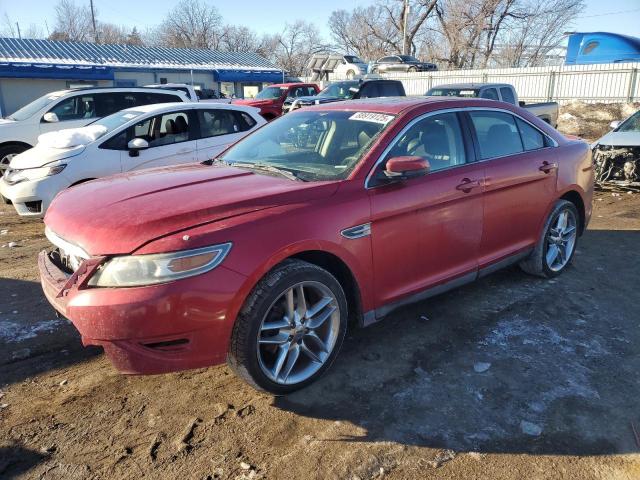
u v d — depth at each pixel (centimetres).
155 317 261
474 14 4544
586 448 273
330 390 324
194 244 269
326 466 261
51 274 315
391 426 290
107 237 274
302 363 325
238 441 279
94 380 337
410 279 368
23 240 661
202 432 286
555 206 484
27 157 713
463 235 395
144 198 312
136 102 1081
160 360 271
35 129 991
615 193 903
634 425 291
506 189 424
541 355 363
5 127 966
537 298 457
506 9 4584
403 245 355
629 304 446
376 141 356
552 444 276
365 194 333
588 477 254
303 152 385
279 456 268
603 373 341
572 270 528
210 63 3391
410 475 255
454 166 392
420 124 380
